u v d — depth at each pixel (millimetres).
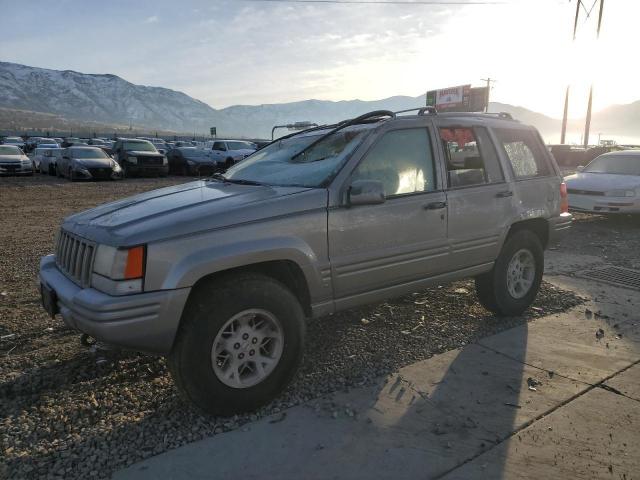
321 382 3664
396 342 4387
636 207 10195
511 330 4672
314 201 3469
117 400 3445
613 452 2836
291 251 3318
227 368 3186
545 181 5125
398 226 3887
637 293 5844
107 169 21703
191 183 4418
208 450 2867
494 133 4773
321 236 3479
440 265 4230
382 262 3812
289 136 4883
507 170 4762
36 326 4754
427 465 2725
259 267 3389
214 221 3109
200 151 25766
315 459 2783
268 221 3268
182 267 2941
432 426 3096
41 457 2822
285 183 3846
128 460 2787
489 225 4547
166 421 3174
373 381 3674
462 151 4469
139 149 24516
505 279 4820
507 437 2982
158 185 19672
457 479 2613
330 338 4477
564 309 5266
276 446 2900
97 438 2986
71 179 21578
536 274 5102
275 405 3352
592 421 3150
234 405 3168
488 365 3934
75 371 3863
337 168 3709
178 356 3016
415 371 3834
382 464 2734
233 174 4461
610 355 4117
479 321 4902
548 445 2902
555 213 5238
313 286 3486
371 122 4180
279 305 3264
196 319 2998
